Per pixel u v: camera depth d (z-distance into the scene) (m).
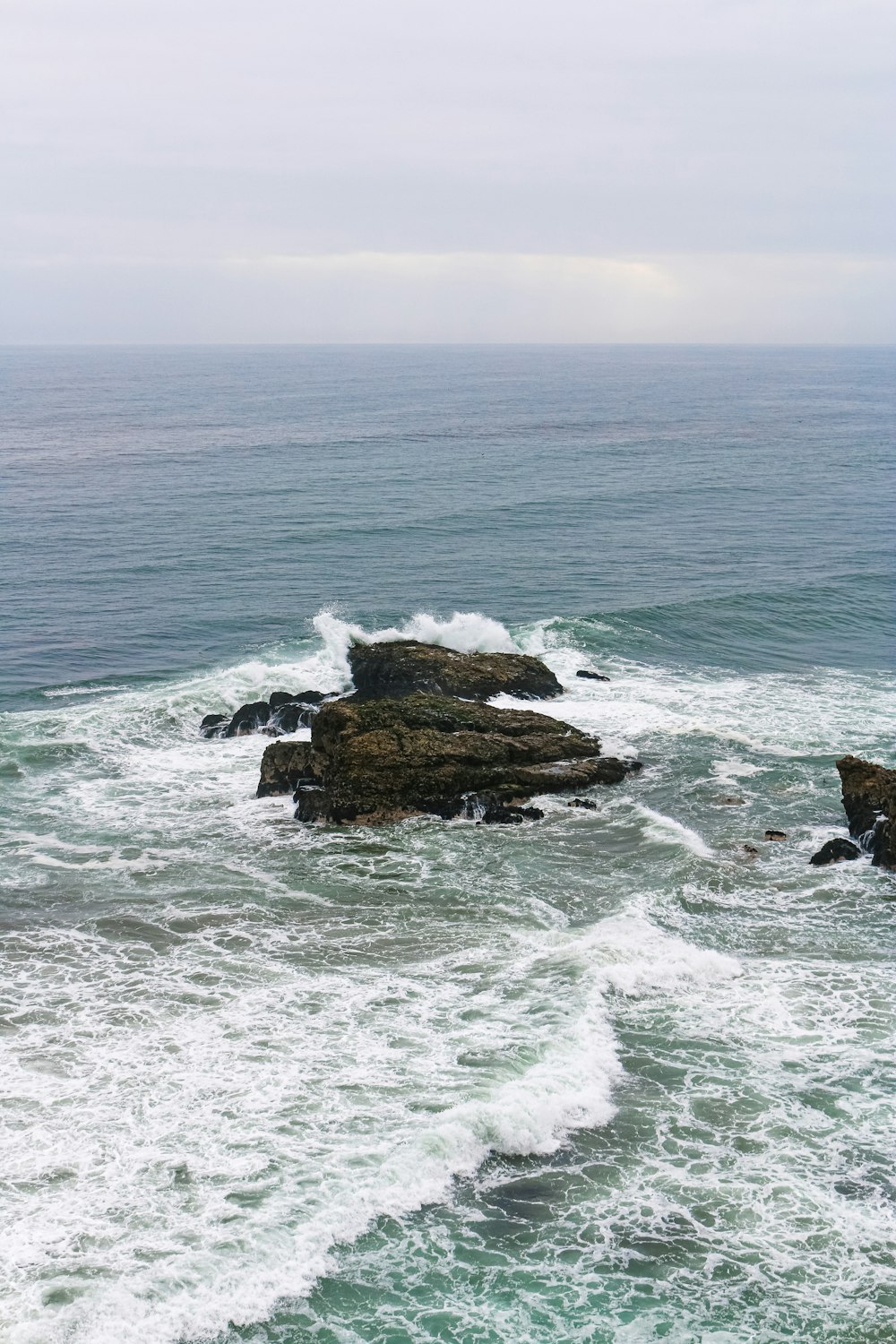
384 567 55.38
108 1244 12.84
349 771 26.23
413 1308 12.19
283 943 20.27
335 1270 12.66
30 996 18.30
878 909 21.73
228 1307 12.08
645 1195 13.88
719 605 46.66
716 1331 11.95
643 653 40.19
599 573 54.56
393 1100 15.41
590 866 23.58
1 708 34.78
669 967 19.03
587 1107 15.41
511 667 34.53
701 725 32.34
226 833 25.42
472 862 23.78
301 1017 17.64
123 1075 16.05
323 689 35.53
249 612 46.88
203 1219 13.24
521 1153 14.64
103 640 42.69
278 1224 13.20
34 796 27.62
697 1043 17.08
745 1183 14.10
